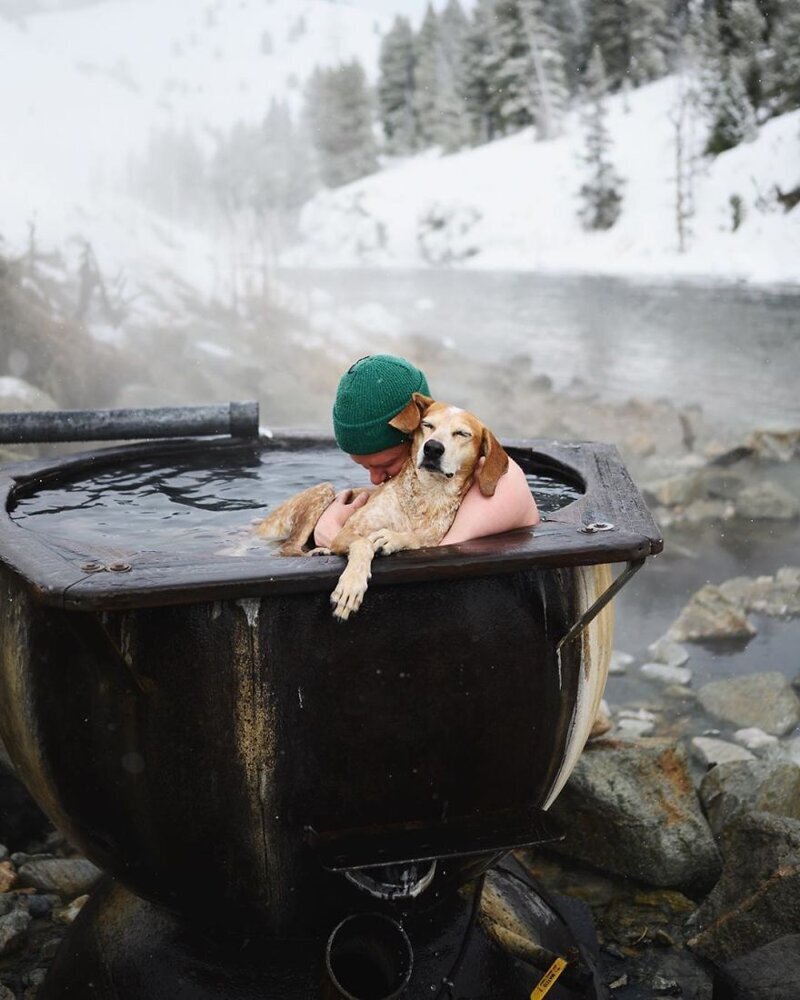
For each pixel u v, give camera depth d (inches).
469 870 96.1
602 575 97.5
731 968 103.7
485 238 2183.8
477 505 92.1
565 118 2591.0
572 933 115.6
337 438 103.8
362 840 84.9
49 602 72.5
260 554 94.6
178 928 100.9
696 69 2218.3
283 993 94.5
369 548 81.4
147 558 81.5
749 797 143.9
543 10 2723.9
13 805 140.9
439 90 3277.6
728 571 276.1
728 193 1785.2
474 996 97.8
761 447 406.3
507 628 86.0
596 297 1233.4
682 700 196.2
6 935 119.2
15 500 120.9
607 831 136.8
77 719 84.4
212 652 80.3
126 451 143.6
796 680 203.6
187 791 83.1
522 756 89.6
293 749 82.4
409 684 83.7
